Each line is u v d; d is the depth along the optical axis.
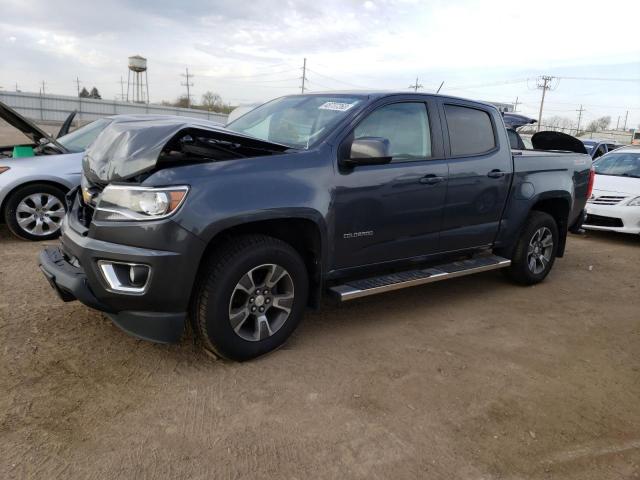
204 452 2.53
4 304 4.15
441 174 4.23
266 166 3.30
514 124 13.41
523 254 5.30
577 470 2.57
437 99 4.39
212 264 3.16
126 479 2.32
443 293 5.18
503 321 4.50
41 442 2.52
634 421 3.04
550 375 3.55
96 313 4.05
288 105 4.38
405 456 2.59
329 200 3.53
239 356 3.35
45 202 6.30
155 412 2.83
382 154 3.45
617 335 4.35
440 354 3.75
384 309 4.61
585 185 5.96
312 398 3.06
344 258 3.76
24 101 42.72
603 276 6.24
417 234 4.21
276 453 2.56
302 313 3.64
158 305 3.03
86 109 44.38
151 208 2.91
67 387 3.02
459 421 2.92
